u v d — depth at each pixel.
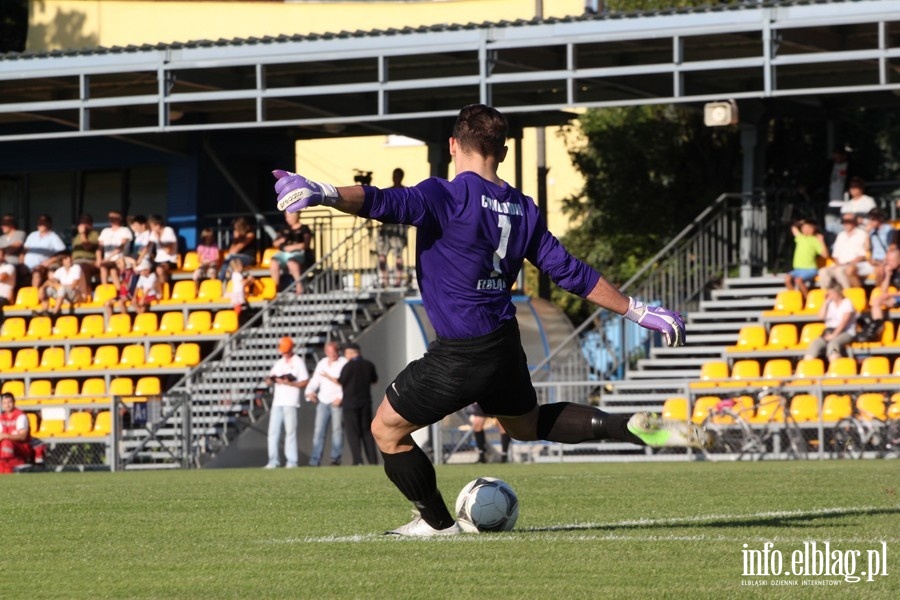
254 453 67.94
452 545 19.38
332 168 109.50
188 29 104.44
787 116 73.62
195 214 80.81
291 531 22.88
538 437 19.53
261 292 74.81
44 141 84.62
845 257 66.25
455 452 63.47
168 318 74.44
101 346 76.12
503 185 19.00
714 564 17.09
